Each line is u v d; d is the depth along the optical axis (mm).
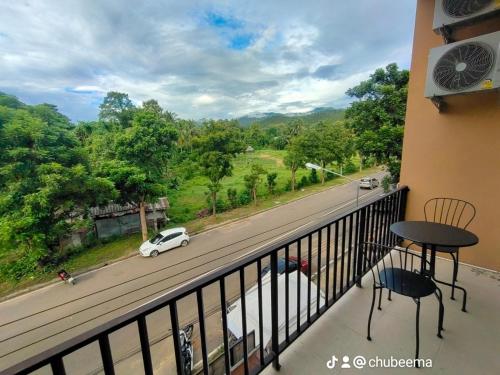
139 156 11242
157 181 11461
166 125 12328
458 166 2314
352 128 8344
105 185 8891
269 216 13461
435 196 2484
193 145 13797
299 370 1310
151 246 9461
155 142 11266
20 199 7926
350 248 1868
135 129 11156
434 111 2395
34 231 7938
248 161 29281
